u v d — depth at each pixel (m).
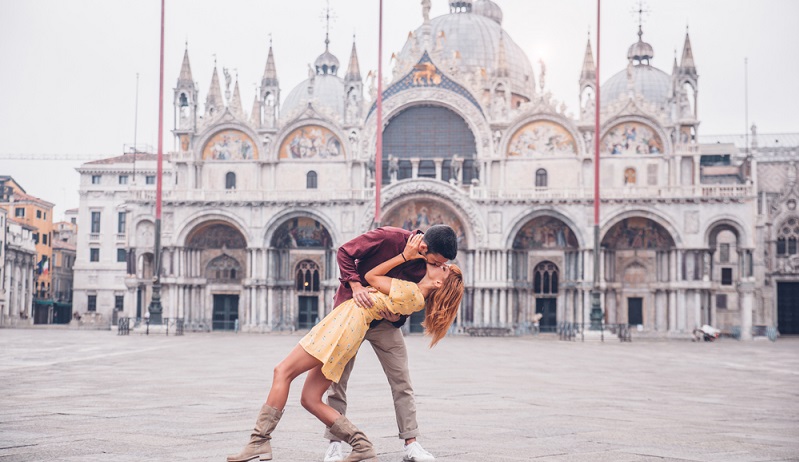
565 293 90.94
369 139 93.69
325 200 91.19
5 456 11.80
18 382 25.66
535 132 92.00
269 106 95.69
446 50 111.44
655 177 90.19
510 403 20.48
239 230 94.06
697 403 21.92
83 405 18.81
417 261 12.23
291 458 12.09
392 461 12.07
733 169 111.12
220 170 95.38
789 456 12.95
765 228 107.75
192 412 17.50
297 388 23.80
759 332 89.62
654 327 89.94
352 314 11.62
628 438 14.48
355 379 27.98
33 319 126.62
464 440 13.84
